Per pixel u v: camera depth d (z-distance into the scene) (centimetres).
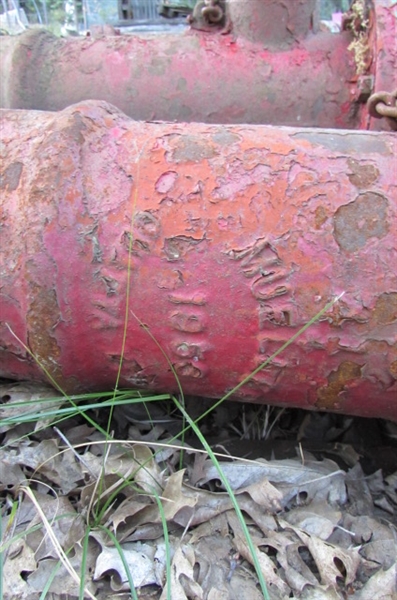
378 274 97
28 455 116
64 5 622
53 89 193
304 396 108
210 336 104
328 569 97
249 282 100
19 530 103
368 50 173
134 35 200
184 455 124
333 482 118
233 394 112
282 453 129
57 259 103
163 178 104
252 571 98
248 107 187
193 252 101
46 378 119
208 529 105
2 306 108
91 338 108
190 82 187
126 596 94
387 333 98
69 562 92
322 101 184
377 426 139
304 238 98
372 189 99
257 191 101
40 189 104
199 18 193
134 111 191
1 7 581
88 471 110
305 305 98
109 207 104
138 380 114
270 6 182
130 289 104
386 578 97
